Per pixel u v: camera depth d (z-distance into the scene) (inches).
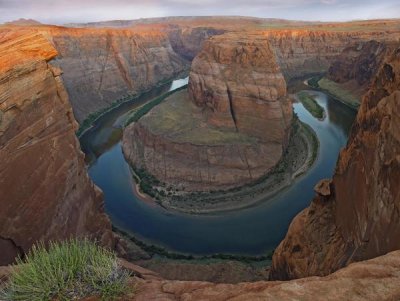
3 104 765.3
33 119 853.2
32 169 825.5
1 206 721.6
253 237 1752.0
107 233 1234.0
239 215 1932.8
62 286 258.8
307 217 907.4
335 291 231.0
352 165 725.3
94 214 1154.7
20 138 800.3
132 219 1963.6
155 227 1878.7
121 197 2202.3
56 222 895.7
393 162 483.5
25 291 253.4
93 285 264.4
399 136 484.4
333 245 730.8
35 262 271.3
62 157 957.2
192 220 1921.8
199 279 1310.3
